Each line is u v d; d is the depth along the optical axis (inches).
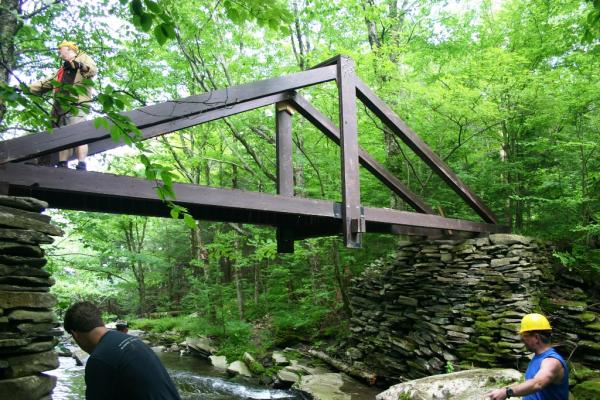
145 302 828.6
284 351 428.8
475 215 392.2
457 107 332.8
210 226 701.3
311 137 425.7
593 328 262.7
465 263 305.0
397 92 364.8
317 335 439.8
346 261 472.1
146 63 360.8
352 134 236.5
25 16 184.9
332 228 277.0
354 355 369.7
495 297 288.8
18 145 142.6
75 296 567.8
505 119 343.3
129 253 492.1
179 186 182.9
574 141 330.0
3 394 113.8
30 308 127.9
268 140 450.6
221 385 364.5
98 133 154.6
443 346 297.3
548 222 374.3
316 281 508.1
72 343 557.0
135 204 212.2
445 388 222.1
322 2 390.9
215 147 520.1
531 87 329.1
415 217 275.0
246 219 260.7
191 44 407.2
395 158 424.8
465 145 395.9
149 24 93.4
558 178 333.1
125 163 405.4
